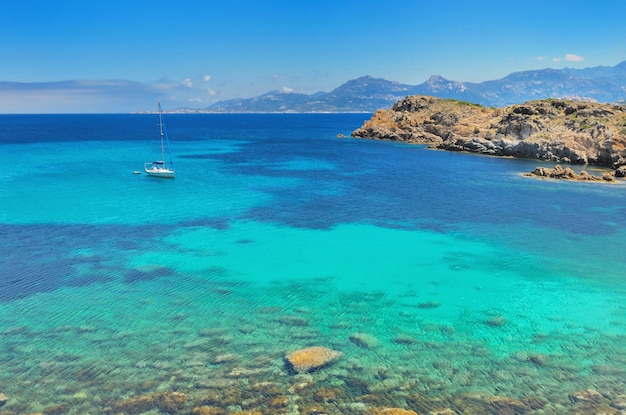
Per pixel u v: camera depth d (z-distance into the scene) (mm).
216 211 49594
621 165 78500
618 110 97875
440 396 17641
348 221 45625
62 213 47844
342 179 72625
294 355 20047
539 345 21766
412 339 22328
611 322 24266
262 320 24297
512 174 77250
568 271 31953
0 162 88875
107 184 65812
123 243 37812
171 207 51312
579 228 43094
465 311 25719
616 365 19938
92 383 18312
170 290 28234
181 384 18281
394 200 55938
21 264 32406
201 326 23500
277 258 34562
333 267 32750
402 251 36406
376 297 27641
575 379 18859
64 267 31938
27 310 25078
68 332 22594
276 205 52781
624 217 47219
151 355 20484
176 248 36688
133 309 25391
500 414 16562
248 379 18656
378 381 18609
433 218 46906
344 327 23609
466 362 20156
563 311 25656
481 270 32250
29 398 17328
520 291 28547
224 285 29234
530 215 48156
